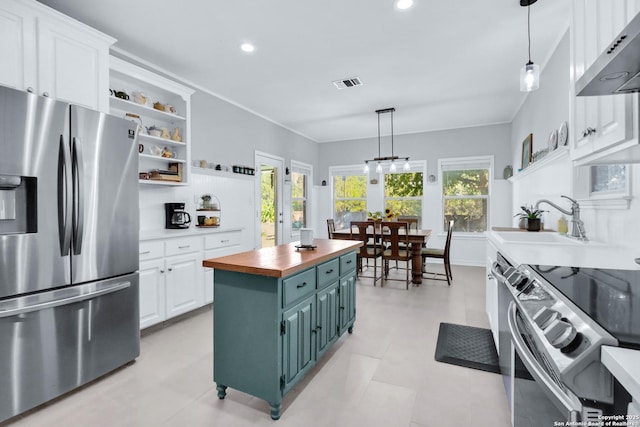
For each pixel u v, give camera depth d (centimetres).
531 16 252
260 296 169
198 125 391
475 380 204
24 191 175
